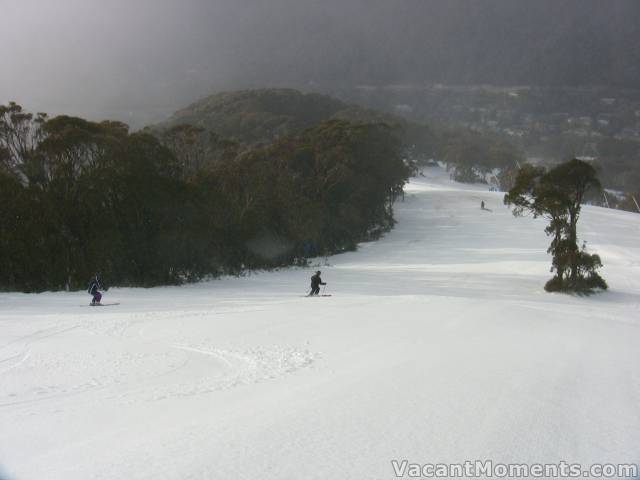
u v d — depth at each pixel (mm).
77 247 32062
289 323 16281
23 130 37094
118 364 11094
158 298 25734
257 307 21219
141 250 34219
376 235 67125
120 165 34625
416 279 36750
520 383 8805
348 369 9812
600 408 7523
